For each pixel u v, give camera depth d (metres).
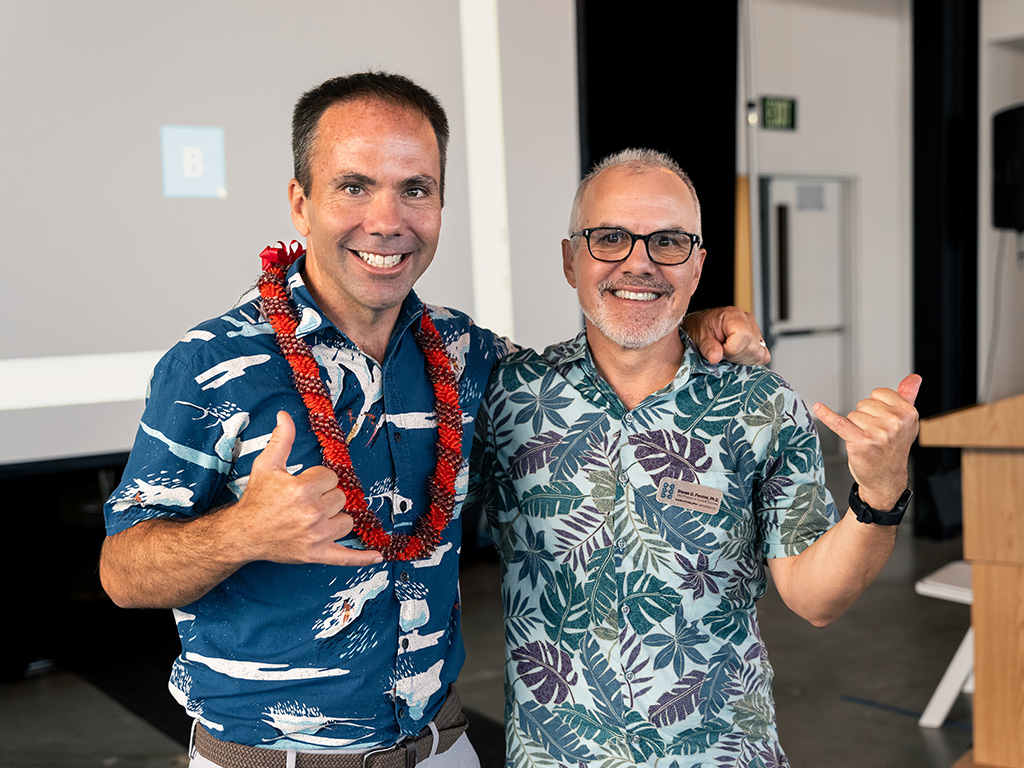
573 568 1.49
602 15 4.40
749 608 1.51
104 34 3.20
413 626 1.35
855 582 1.32
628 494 1.48
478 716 3.44
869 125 7.58
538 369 1.55
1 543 3.93
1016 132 6.15
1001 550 2.81
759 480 1.51
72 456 3.29
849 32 7.39
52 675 4.01
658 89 4.67
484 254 3.94
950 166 5.82
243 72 3.42
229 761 1.31
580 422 1.51
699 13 4.80
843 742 3.18
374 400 1.35
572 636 1.48
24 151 3.13
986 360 7.70
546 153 4.10
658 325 1.46
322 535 1.07
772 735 1.49
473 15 3.85
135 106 3.26
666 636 1.46
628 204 1.44
